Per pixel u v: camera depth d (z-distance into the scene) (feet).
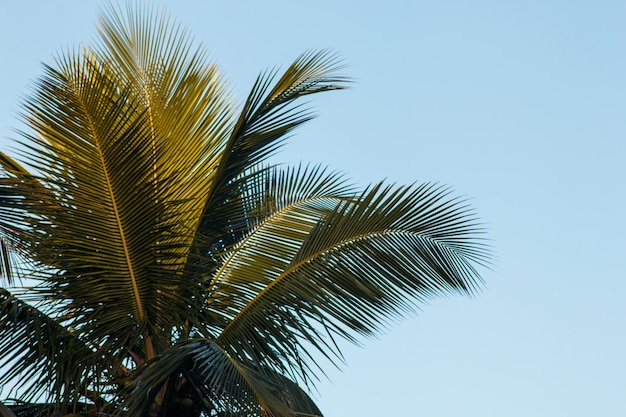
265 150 28.96
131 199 26.12
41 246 27.07
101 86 25.91
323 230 28.14
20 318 27.48
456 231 27.50
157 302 27.61
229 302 28.45
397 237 27.81
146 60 29.48
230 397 23.90
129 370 28.30
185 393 28.02
